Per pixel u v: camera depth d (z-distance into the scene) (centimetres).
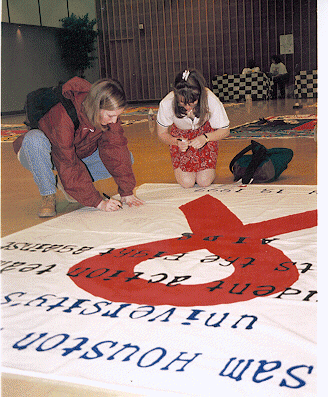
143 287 162
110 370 114
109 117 234
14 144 284
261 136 569
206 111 285
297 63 1460
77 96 254
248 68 1355
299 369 108
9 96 1338
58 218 268
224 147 505
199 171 324
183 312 141
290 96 1412
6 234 245
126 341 127
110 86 229
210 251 195
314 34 1420
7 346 128
